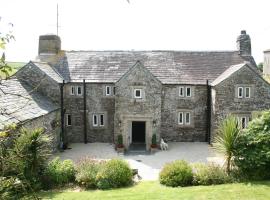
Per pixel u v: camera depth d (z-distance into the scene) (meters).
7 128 4.36
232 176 14.95
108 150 24.67
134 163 21.03
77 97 27.11
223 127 15.84
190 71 27.69
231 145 14.86
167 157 22.47
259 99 24.81
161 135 27.19
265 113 15.37
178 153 23.52
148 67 27.92
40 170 15.42
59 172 15.68
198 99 26.94
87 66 28.16
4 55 3.88
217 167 15.54
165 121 27.12
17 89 21.75
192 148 24.95
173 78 26.98
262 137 14.59
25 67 25.33
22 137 13.23
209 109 26.69
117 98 24.88
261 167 14.70
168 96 26.91
